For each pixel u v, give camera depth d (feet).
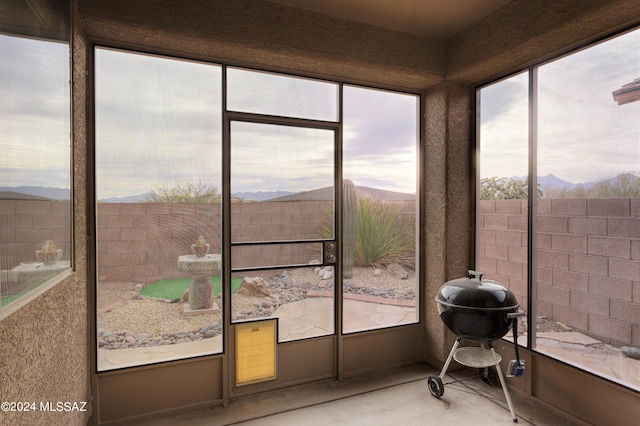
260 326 9.30
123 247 7.96
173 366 8.44
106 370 7.84
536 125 8.79
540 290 8.68
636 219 6.87
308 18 8.73
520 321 9.18
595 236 7.55
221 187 8.82
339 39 9.04
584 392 7.72
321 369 10.04
